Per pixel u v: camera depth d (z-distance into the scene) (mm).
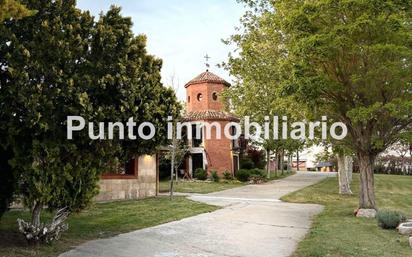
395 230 11328
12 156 9133
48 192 8297
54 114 8039
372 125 14445
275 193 23719
